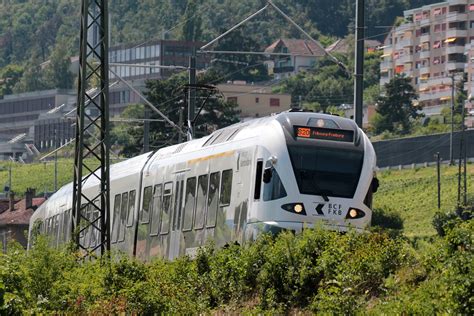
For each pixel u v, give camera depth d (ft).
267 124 209.15
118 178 281.13
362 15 240.53
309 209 200.44
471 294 128.57
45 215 356.59
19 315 152.15
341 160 204.33
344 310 143.33
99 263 202.28
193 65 315.17
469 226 139.33
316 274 171.42
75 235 229.66
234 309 175.01
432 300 133.18
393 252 163.02
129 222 270.05
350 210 202.18
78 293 179.32
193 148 239.09
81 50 229.45
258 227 202.28
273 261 175.94
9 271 161.07
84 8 228.02
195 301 181.88
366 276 160.15
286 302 172.55
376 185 207.21
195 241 230.68
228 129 228.63
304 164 202.49
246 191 209.15
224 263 191.31
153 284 178.91
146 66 316.19
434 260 143.84
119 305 167.63
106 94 231.50
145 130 417.08
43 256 188.85
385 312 135.54
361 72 240.73
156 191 254.68
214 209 222.48
